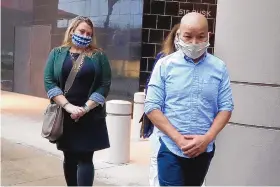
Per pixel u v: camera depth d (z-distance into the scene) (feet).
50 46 47.01
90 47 12.97
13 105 41.32
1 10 53.06
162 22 36.52
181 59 9.14
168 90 9.12
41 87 48.85
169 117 9.14
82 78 12.51
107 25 38.52
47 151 22.68
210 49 31.55
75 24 12.73
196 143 8.70
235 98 14.42
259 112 14.11
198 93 8.98
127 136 20.99
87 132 12.60
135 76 37.09
